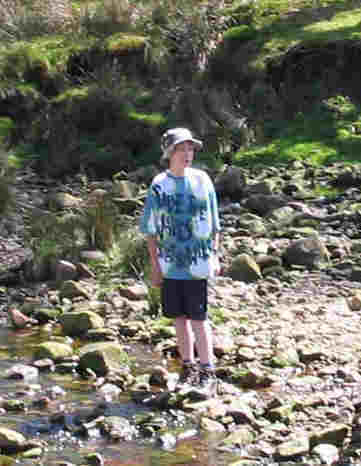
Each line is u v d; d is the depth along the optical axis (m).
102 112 14.20
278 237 10.26
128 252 9.27
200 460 5.14
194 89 14.42
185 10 15.98
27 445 5.29
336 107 14.01
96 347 6.77
